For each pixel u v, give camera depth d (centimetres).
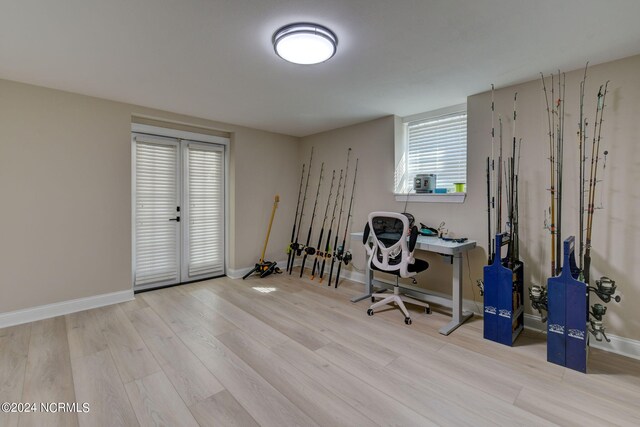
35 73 244
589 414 156
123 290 320
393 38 190
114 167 313
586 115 230
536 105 254
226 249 431
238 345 226
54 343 227
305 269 471
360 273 401
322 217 452
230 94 292
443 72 241
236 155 414
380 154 374
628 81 213
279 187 468
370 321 273
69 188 287
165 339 235
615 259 219
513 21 171
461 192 301
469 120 294
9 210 259
